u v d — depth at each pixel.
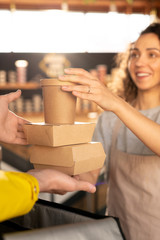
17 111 3.89
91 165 0.73
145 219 1.26
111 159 1.44
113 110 0.88
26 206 0.50
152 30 1.40
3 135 0.79
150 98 1.47
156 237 1.24
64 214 0.62
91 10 3.95
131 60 1.49
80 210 0.62
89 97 0.79
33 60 4.04
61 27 3.90
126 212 1.32
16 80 3.99
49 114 0.73
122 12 3.98
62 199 1.78
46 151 0.72
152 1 3.93
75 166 0.67
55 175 0.60
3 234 0.41
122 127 1.45
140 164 1.30
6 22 3.84
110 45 3.99
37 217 0.67
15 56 4.00
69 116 0.73
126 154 1.37
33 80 4.06
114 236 0.50
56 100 0.71
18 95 0.81
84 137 0.74
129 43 1.73
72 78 0.72
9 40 3.89
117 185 1.38
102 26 3.95
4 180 0.49
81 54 4.10
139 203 1.29
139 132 0.93
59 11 3.86
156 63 1.38
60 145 0.68
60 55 4.01
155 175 1.26
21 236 0.41
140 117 0.92
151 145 0.96
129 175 1.33
